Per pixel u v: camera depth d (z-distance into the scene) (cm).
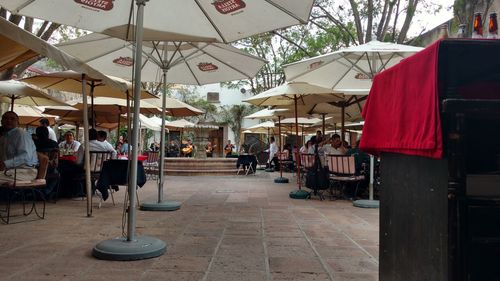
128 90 749
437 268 186
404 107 225
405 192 231
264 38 2039
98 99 1045
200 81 920
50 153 796
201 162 1739
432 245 192
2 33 410
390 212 259
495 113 166
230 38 586
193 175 1691
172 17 558
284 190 1130
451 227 169
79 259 413
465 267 168
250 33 561
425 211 201
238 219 660
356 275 372
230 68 855
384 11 1367
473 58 187
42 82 815
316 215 712
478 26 244
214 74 892
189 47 800
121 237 479
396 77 242
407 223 227
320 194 962
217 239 512
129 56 823
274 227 597
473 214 169
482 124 175
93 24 579
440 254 182
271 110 1507
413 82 214
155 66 873
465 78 186
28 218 637
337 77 889
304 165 1023
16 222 604
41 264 393
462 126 169
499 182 171
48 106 1166
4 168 601
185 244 483
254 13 512
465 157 170
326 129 2691
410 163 223
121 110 1179
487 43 185
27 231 542
